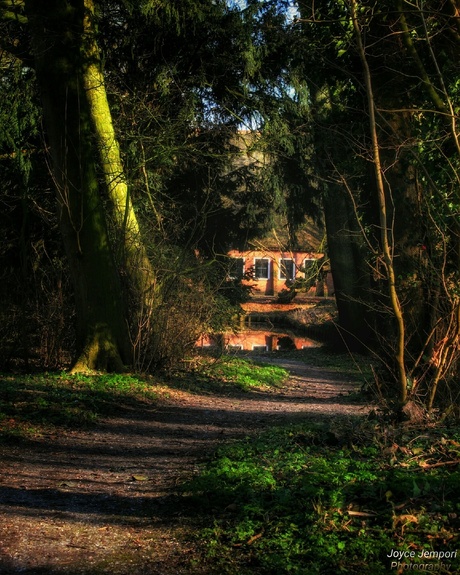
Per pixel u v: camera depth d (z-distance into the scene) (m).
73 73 16.56
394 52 13.84
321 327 44.62
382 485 6.48
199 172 26.06
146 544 6.07
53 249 21.02
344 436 9.25
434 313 10.73
